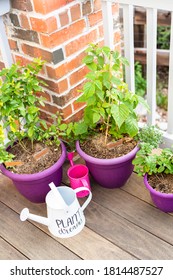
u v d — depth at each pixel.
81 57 2.04
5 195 2.13
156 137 1.94
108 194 2.04
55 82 1.96
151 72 2.01
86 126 1.94
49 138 2.08
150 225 1.86
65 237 1.85
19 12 1.86
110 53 1.77
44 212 2.01
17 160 1.98
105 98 1.89
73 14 1.88
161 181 1.84
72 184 1.99
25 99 1.85
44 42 1.85
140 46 3.57
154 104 2.15
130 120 1.82
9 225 1.96
